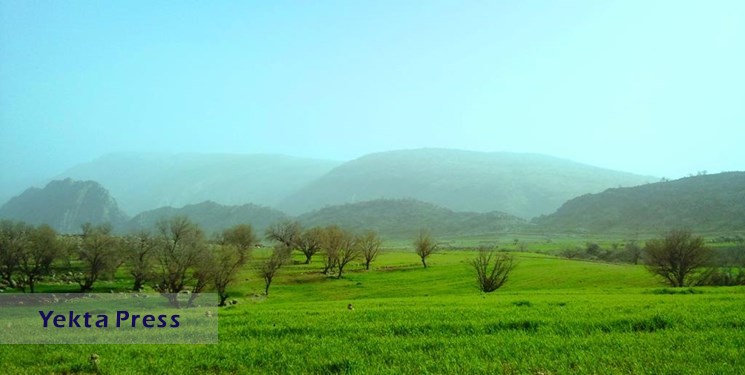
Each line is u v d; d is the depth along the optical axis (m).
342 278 100.69
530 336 20.36
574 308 28.73
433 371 15.59
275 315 28.34
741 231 190.62
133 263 85.38
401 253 169.38
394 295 76.38
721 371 14.78
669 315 23.77
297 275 104.31
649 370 14.96
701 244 76.06
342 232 119.44
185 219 118.69
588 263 111.44
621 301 32.97
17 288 84.81
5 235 88.00
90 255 85.69
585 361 16.12
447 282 89.00
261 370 16.22
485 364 15.93
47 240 90.75
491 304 33.19
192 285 83.94
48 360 18.08
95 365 16.92
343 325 23.52
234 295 79.88
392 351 17.94
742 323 21.77
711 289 45.03
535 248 177.12
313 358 17.36
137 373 16.05
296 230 144.38
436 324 23.03
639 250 124.81
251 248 122.44
